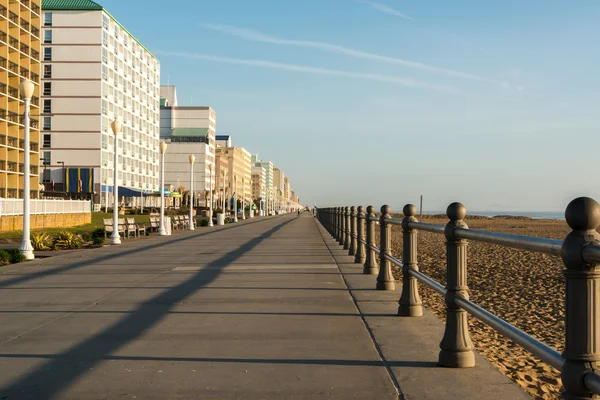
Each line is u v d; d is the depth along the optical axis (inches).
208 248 781.3
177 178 5969.5
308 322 272.5
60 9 3636.8
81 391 171.3
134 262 576.7
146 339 237.5
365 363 201.6
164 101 6205.7
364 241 553.3
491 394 168.4
